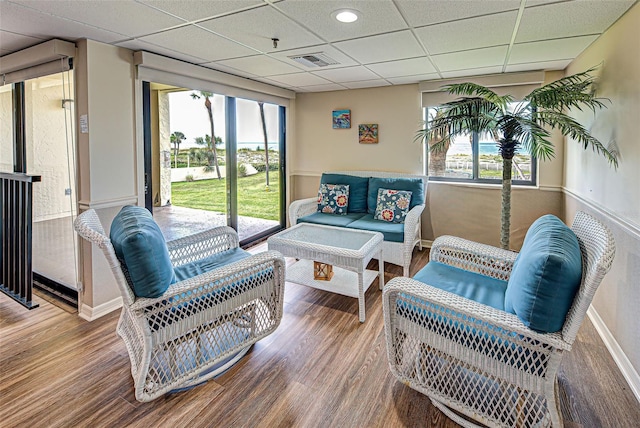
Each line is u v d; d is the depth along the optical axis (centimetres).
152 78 290
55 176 280
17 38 245
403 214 372
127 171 278
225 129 396
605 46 237
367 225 358
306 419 167
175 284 174
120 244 157
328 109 477
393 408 173
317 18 214
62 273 295
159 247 164
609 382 190
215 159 386
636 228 186
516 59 309
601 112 245
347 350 222
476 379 178
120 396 181
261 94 426
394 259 335
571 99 255
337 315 267
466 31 236
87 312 262
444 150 424
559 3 193
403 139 435
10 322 254
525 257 150
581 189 296
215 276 185
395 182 400
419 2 191
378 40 255
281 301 224
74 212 270
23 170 304
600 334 233
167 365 179
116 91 266
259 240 458
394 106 435
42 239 304
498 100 297
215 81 350
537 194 380
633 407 172
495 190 398
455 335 154
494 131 311
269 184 473
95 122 253
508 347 142
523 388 141
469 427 159
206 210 379
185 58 303
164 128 325
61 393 183
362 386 189
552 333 133
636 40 191
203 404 176
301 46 269
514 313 147
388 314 172
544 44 264
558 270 128
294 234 314
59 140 272
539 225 175
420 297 160
